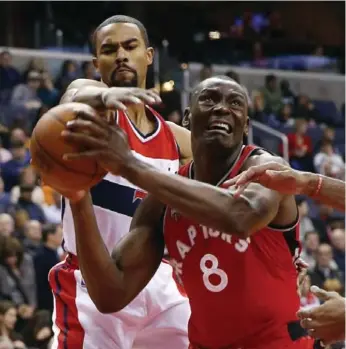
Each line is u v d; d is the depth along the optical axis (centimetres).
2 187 1530
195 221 489
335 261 1661
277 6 2994
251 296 518
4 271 1269
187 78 2058
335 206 474
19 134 1692
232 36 2670
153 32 2639
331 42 2950
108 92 428
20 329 1216
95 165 450
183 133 716
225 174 530
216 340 537
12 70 1972
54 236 1359
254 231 474
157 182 455
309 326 475
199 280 527
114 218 669
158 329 681
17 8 2520
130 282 525
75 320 669
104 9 2608
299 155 2066
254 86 2361
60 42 2484
